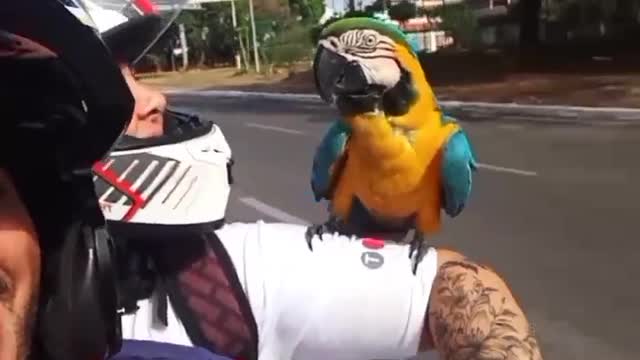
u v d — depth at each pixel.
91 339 0.65
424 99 1.35
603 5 19.72
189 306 0.88
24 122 0.60
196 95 20.28
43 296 0.64
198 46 31.42
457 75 16.86
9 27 0.58
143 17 0.87
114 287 0.66
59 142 0.61
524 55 17.97
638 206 5.50
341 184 1.42
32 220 0.61
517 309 0.90
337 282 0.91
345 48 1.30
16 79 0.59
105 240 0.65
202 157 0.88
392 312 0.91
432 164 1.37
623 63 15.74
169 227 0.86
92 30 0.60
